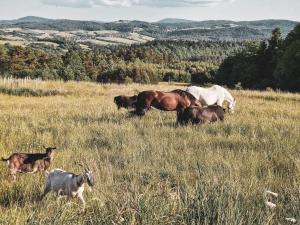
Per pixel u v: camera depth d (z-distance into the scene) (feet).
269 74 241.96
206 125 51.85
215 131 48.91
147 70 302.25
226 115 63.41
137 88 122.11
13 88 104.94
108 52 508.94
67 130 48.32
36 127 49.80
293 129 48.55
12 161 29.60
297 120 58.39
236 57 267.59
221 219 18.47
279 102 88.79
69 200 24.06
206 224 18.38
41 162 30.40
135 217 18.67
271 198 25.20
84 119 57.98
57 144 41.04
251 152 36.60
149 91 59.00
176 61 488.44
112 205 20.77
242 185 26.94
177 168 32.81
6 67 297.33
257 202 22.84
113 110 69.46
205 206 19.60
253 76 245.86
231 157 35.27
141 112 59.36
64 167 31.73
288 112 67.97
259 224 19.12
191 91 65.00
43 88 108.47
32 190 26.43
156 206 19.69
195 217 19.13
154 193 21.75
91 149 39.34
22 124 50.49
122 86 126.72
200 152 37.29
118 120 56.44
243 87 249.75
